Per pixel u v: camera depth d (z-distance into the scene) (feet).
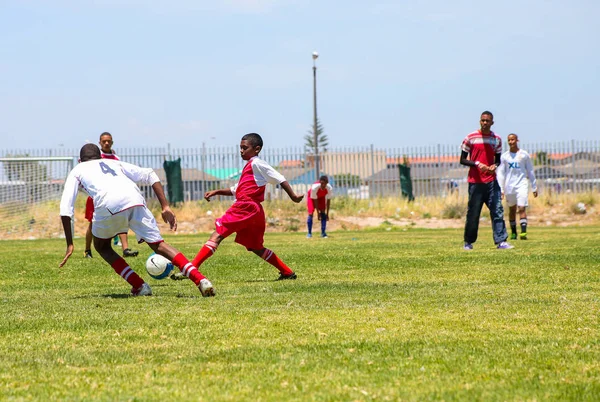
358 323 29.76
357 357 23.63
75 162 141.69
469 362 22.75
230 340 26.73
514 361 22.81
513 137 88.89
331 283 44.70
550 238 90.53
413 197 170.71
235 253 71.41
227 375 21.59
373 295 38.55
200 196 171.53
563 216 151.02
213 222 151.23
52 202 141.79
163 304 36.11
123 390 20.16
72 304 36.96
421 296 37.91
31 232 138.21
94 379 21.35
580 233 104.58
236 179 172.76
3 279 51.29
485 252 67.31
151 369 22.48
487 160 71.10
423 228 140.97
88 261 65.26
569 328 28.19
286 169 185.57
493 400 18.85
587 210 154.30
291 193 46.26
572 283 42.83
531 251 67.10
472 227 71.61
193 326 29.48
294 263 58.70
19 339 27.58
